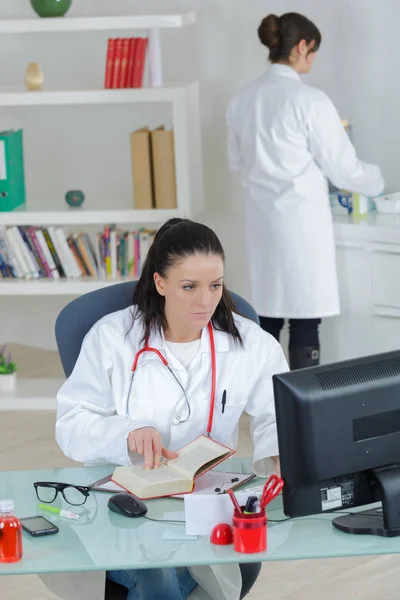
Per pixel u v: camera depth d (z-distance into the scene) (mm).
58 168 6312
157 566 1942
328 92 5496
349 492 2094
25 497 2311
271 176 4750
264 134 4727
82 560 1963
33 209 5336
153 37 5020
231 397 2549
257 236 4867
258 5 5578
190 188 5176
